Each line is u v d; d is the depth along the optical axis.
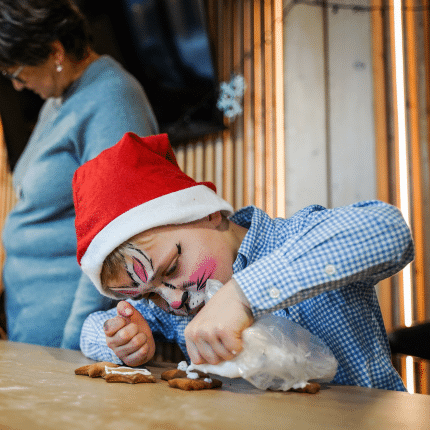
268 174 2.31
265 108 2.37
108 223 0.73
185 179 0.81
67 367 0.75
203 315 0.60
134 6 2.42
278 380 0.58
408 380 1.88
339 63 2.22
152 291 0.76
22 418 0.40
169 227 0.74
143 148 0.79
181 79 2.46
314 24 2.29
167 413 0.42
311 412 0.45
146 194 0.74
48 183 1.21
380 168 2.06
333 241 0.62
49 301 1.21
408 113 2.03
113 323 0.79
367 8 2.16
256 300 0.59
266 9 2.39
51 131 1.25
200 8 2.34
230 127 2.46
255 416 0.42
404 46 2.07
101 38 2.48
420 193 1.98
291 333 0.62
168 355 2.32
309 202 2.21
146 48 2.47
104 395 0.51
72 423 0.38
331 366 0.61
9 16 1.09
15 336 1.27
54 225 1.24
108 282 0.77
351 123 2.16
